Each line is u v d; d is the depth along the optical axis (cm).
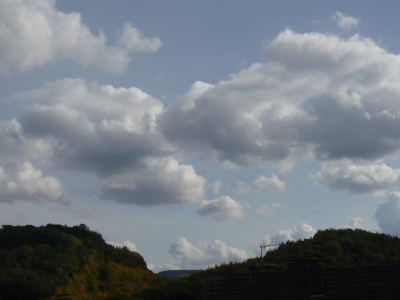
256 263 6178
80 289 8500
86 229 12425
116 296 7138
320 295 2614
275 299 2680
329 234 7075
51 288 7712
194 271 6950
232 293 2791
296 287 2692
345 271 2675
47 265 9000
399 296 2500
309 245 6731
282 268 5559
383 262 5744
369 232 7106
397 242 6650
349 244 6506
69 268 9194
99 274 9781
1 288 7194
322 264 5566
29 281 7694
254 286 2784
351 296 2567
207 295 2823
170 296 5916
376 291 2553
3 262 8931
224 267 6397
